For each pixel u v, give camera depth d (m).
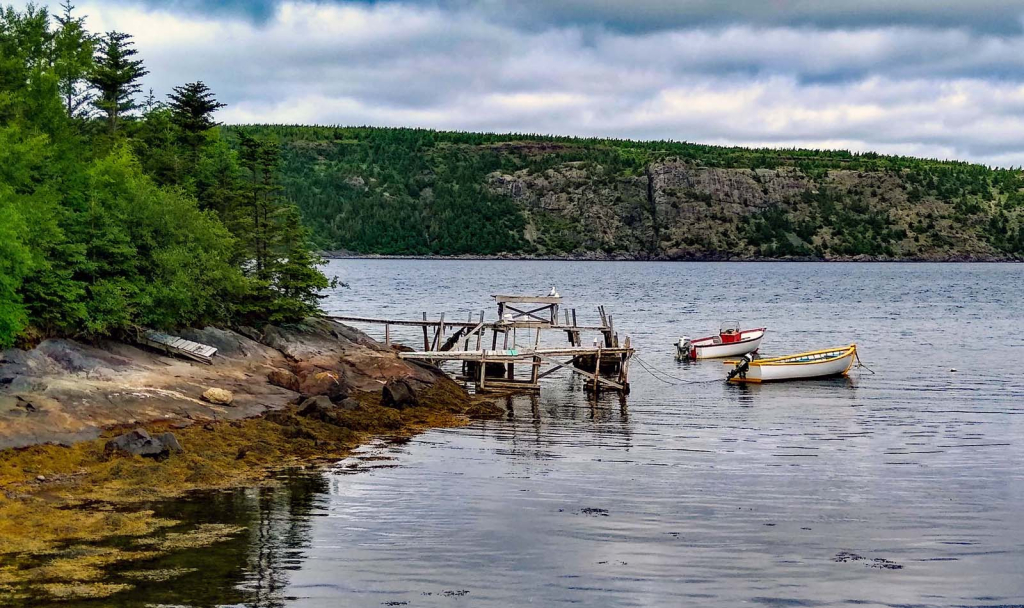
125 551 19.42
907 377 52.50
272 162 48.53
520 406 41.41
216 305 43.06
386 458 29.06
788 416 39.41
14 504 21.70
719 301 129.50
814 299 135.00
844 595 18.28
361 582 18.33
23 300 33.66
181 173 51.00
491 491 25.39
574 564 19.67
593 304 121.19
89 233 37.69
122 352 35.62
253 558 19.39
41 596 16.91
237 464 26.84
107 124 53.97
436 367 45.22
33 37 47.94
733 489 26.23
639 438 34.00
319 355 43.41
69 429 26.61
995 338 77.00
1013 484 27.16
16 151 36.38
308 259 47.66
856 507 24.44
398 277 199.50
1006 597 18.30
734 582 18.84
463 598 17.70
